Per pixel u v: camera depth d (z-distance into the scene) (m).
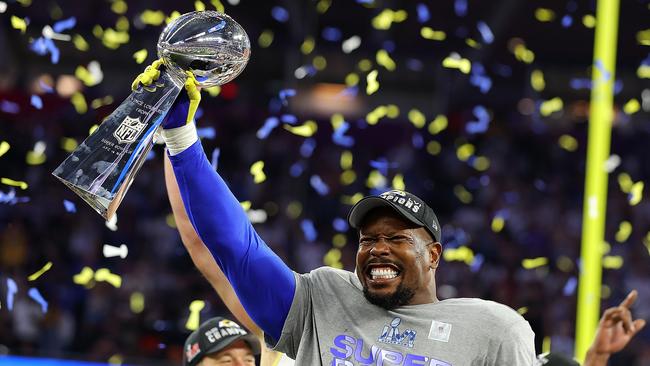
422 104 16.55
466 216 15.09
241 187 15.25
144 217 13.96
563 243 14.65
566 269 13.90
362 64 14.36
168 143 4.12
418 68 16.06
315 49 15.81
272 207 14.98
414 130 16.33
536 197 15.93
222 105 16.02
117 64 15.25
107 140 3.86
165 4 14.45
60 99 15.18
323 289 4.43
